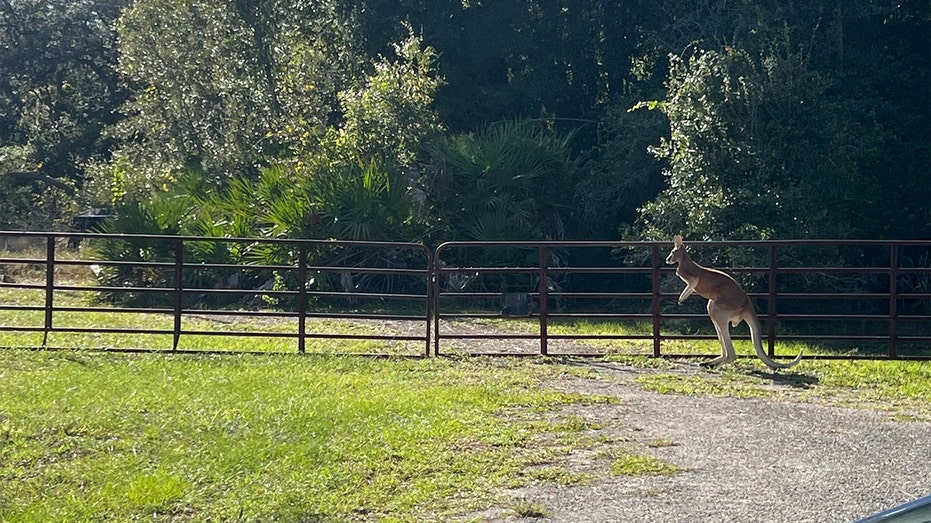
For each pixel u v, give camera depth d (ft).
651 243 40.68
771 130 66.69
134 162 93.04
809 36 73.10
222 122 92.48
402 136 76.48
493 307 68.08
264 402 30.14
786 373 38.32
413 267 69.72
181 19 94.89
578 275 81.20
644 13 94.94
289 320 55.98
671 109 67.87
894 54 75.61
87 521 19.81
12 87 140.36
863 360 41.65
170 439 25.86
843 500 21.43
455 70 96.63
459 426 27.76
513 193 73.82
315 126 85.97
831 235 65.62
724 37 78.54
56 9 139.23
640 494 21.89
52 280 41.47
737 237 64.85
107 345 43.55
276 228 66.54
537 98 96.73
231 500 21.26
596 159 90.84
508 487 22.45
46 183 130.82
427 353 41.47
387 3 97.50
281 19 94.22
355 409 29.35
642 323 60.90
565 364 39.70
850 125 68.18
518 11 97.30
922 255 71.87
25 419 27.12
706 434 27.53
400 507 21.03
